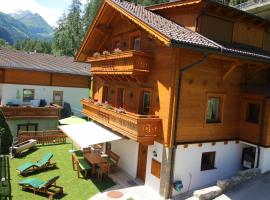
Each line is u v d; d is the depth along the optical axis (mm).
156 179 17266
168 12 19797
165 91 16516
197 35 16500
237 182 16750
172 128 16156
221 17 18156
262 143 18078
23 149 24688
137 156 19594
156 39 15836
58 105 34438
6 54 36906
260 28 20438
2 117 25453
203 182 17844
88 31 23781
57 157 24000
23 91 33469
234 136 19109
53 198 16547
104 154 24062
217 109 18453
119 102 22234
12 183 18469
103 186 18312
